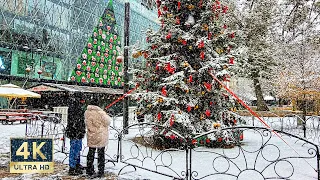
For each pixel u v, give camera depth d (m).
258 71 22.73
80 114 6.72
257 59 21.95
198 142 9.77
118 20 38.97
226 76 9.56
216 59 9.29
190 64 9.91
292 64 15.29
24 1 28.78
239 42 16.30
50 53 30.70
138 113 10.70
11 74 27.28
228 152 8.90
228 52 10.29
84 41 34.25
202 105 10.01
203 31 9.83
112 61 37.47
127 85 12.86
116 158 7.70
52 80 30.05
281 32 23.91
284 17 23.61
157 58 9.59
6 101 25.98
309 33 20.58
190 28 10.00
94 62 35.09
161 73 10.17
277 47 21.77
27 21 29.03
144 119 11.57
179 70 9.69
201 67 9.80
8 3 27.50
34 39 29.42
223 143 9.89
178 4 9.74
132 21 40.56
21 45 28.09
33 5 29.53
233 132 9.87
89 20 35.00
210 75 9.55
